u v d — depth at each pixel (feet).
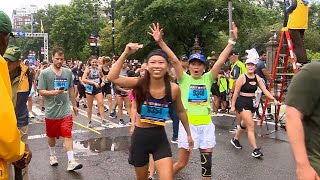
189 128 14.71
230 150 25.59
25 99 16.99
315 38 113.09
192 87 16.35
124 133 31.71
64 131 20.71
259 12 115.55
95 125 35.45
